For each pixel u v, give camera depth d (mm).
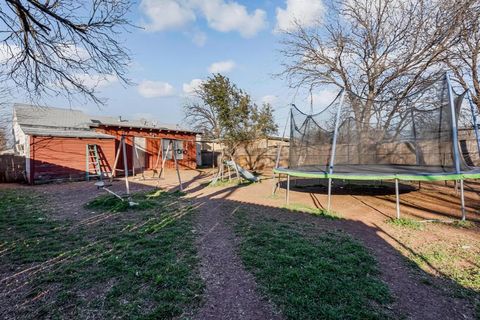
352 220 5285
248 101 14820
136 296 2508
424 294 2600
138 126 17062
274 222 5066
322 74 12641
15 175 12898
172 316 2232
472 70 9609
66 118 16766
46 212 5965
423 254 3549
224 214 5793
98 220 5223
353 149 8156
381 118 8320
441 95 6172
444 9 8891
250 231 4477
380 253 3588
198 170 18656
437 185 9523
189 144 20484
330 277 2838
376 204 6766
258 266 3127
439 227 4746
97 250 3623
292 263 3174
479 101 9289
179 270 3014
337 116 6836
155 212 5902
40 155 11836
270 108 16844
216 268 3137
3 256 3441
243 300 2475
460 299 2525
